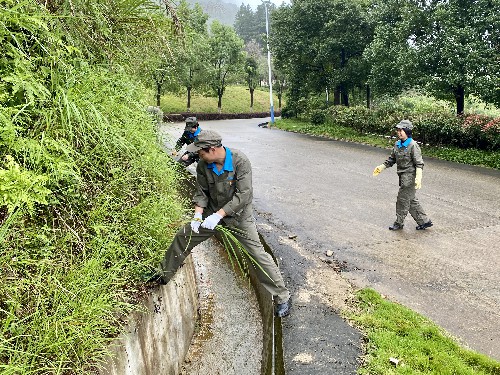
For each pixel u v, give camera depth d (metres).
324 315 3.38
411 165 5.43
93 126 2.75
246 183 3.04
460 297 3.86
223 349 3.34
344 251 4.96
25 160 2.23
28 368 1.75
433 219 6.09
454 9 11.44
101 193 2.70
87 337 2.00
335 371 2.66
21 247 2.14
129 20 3.49
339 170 9.77
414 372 2.63
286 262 4.57
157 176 3.44
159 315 2.77
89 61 3.28
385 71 13.94
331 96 26.89
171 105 34.81
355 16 18.41
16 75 2.35
